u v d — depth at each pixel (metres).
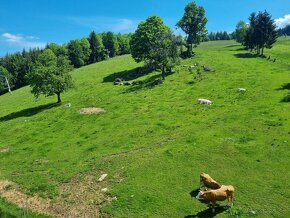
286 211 27.03
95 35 171.75
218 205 28.84
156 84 77.94
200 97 63.19
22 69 152.62
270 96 56.16
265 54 105.88
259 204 28.34
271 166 33.94
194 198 30.19
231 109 53.28
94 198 32.81
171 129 48.84
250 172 33.38
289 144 37.47
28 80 79.06
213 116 51.41
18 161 46.69
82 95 80.81
